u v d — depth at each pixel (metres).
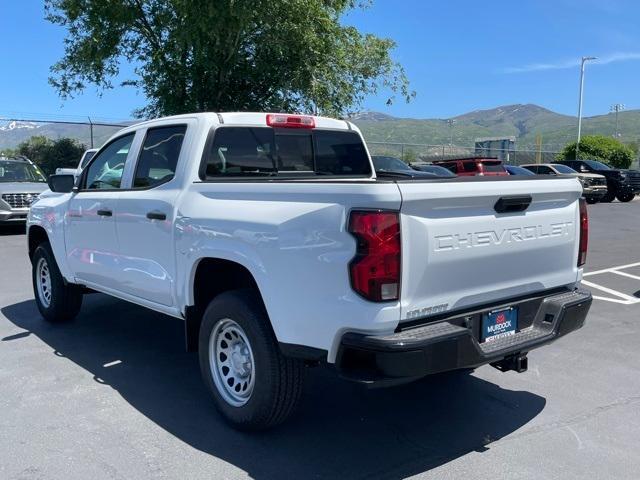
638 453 3.97
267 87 20.59
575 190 4.37
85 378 5.16
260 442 4.06
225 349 4.34
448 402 4.78
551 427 4.34
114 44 20.48
